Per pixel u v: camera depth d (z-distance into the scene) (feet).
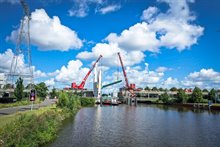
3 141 82.17
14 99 317.01
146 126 220.84
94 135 164.45
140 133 180.24
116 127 208.44
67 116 260.01
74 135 159.63
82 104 615.16
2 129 94.38
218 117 322.96
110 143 141.90
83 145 132.77
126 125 224.12
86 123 226.99
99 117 293.64
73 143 135.44
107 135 167.12
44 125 132.87
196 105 569.23
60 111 244.83
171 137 166.91
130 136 166.71
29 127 112.68
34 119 127.95
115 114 350.64
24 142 94.68
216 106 490.08
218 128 214.69
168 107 594.65
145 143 145.18
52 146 124.67
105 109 472.03
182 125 233.55
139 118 295.89
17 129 99.40
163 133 182.70
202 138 165.27
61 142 135.44
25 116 122.93
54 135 147.13
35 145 109.19
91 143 138.92
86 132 174.40
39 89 582.35
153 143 145.89
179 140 157.17
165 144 144.36
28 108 232.73
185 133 185.06
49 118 159.53
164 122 256.32
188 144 146.00
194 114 375.04
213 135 177.47
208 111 453.99
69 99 307.58
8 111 192.44
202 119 295.48
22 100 342.85
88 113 351.87
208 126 228.22
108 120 262.88
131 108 535.19
